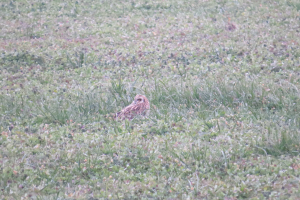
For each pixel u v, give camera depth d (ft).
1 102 91.09
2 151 66.90
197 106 85.76
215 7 175.01
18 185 58.34
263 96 87.30
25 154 65.77
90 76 110.42
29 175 60.95
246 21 154.71
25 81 106.83
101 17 168.25
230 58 118.52
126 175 61.16
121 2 186.60
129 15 169.89
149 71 111.86
